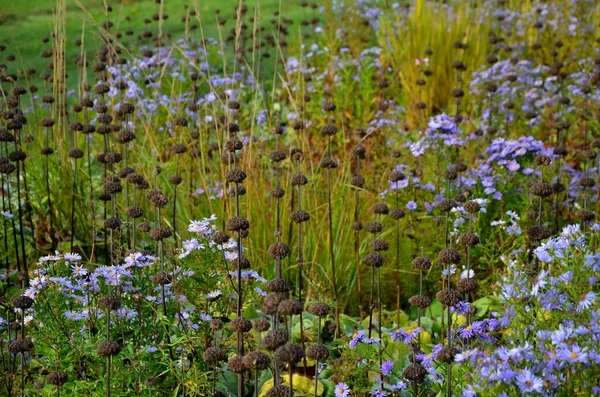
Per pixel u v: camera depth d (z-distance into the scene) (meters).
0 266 4.56
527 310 2.66
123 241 4.27
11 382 2.93
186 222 4.54
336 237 4.32
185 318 3.08
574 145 5.47
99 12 10.85
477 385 2.25
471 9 8.44
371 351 3.08
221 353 2.58
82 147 5.38
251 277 3.44
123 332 3.01
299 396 3.04
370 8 8.98
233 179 2.79
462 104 7.25
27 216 4.84
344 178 4.72
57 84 5.53
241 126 6.35
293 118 5.73
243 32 7.43
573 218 4.32
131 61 6.82
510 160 4.41
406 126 6.86
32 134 5.49
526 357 2.26
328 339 3.67
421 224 4.51
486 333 2.78
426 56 7.54
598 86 5.93
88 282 3.14
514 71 6.43
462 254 4.16
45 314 2.91
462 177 4.59
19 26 8.67
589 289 2.62
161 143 5.68
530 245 3.85
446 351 2.53
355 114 6.71
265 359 2.23
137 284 3.17
